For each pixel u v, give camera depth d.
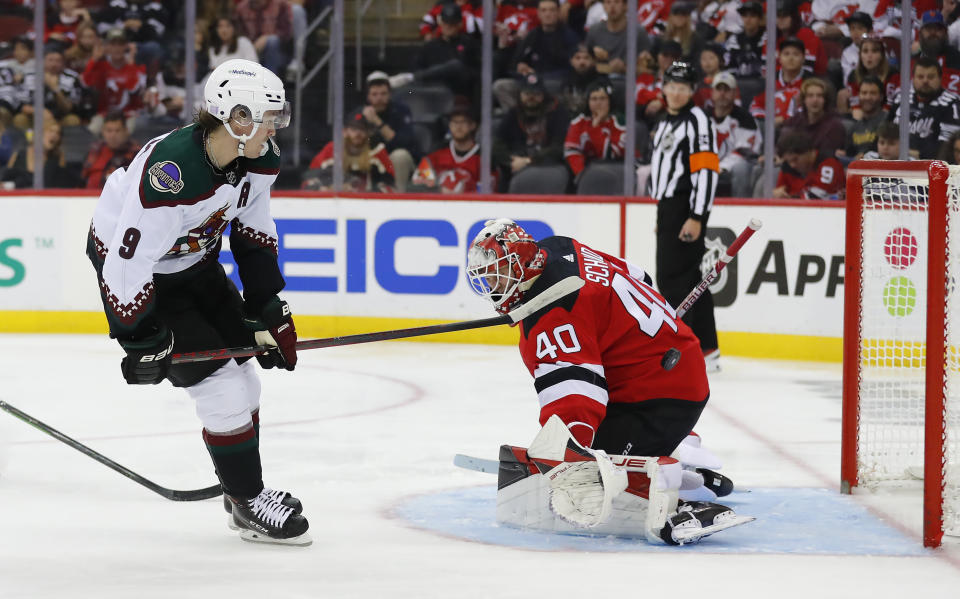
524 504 8.88
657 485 8.25
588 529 8.66
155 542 8.51
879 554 8.18
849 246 10.28
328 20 24.31
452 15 23.64
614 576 7.50
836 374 18.44
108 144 25.14
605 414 8.45
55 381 17.19
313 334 22.89
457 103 23.81
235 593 7.12
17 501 9.89
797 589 7.23
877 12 21.44
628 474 8.49
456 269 22.28
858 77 21.61
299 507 8.41
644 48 22.94
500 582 7.36
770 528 8.98
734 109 22.45
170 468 11.37
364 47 24.17
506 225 8.15
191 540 8.56
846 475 10.29
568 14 23.02
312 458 11.80
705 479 9.93
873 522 9.20
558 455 8.00
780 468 11.48
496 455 11.97
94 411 14.66
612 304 8.40
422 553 8.13
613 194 23.12
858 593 7.15
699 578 7.46
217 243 8.26
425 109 23.94
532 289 8.13
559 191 23.33
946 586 7.34
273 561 7.93
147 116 25.17
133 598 7.02
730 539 8.61
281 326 8.34
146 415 14.38
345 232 22.67
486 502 9.85
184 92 25.17
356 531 8.83
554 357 8.12
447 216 22.22
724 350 20.81
